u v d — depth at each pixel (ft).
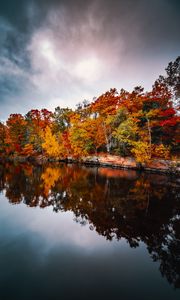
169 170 72.49
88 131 112.47
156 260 17.17
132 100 100.48
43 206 32.09
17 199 35.99
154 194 40.68
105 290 13.16
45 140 137.69
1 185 47.73
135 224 25.08
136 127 86.69
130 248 19.10
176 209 30.99
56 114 165.48
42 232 22.34
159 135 90.07
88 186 48.26
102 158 105.91
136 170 82.94
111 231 22.85
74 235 21.72
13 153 155.33
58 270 15.28
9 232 22.18
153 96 96.22
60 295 12.54
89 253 18.02
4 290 12.87
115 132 93.66
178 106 89.15
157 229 23.66
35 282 13.76
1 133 149.48
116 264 16.37
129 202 34.78
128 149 97.55
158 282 14.25
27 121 172.96
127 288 13.43
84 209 30.83
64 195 39.42
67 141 131.95
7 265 15.75
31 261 16.40
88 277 14.56
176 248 19.26
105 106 111.86
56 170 81.15
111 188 46.19
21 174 67.00
